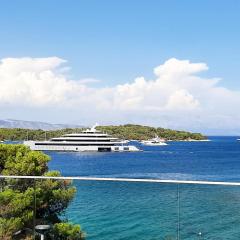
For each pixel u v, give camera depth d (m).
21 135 147.88
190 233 6.88
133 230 7.27
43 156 12.90
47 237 7.91
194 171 67.19
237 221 6.68
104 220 7.62
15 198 8.02
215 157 105.06
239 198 6.64
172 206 6.98
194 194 6.87
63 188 8.53
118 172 65.69
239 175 60.59
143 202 7.23
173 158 101.38
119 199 7.42
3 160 12.77
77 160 92.94
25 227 8.06
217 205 6.74
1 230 7.94
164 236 7.05
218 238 6.72
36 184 8.45
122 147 118.50
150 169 71.06
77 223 8.00
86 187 7.91
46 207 8.52
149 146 175.00
